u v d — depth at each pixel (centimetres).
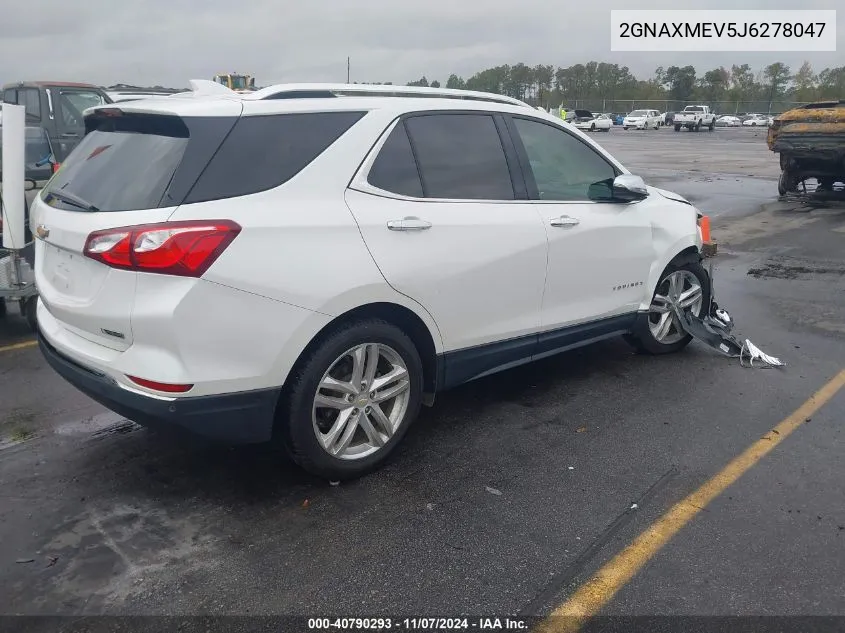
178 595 275
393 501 342
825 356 543
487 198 395
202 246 286
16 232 538
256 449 392
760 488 354
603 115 6047
